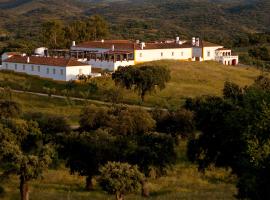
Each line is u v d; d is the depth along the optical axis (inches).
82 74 7618.1
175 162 3705.7
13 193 3294.8
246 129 2517.2
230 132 2960.1
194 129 4443.9
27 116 4763.8
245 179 2208.4
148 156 3417.8
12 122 3855.8
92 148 3390.7
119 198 2898.6
